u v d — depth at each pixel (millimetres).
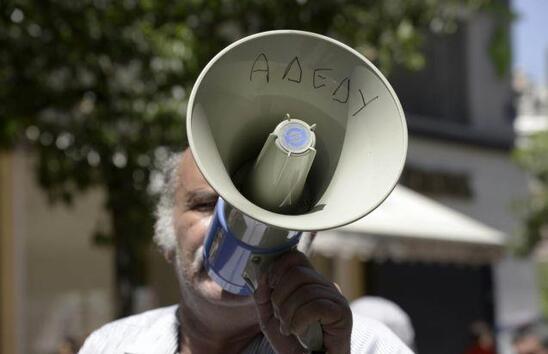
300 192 1784
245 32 6715
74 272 9875
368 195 1710
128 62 6383
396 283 14453
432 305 15281
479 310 16484
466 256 9594
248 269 1848
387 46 7086
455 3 7898
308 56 1853
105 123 6203
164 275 9938
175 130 6105
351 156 1824
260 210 1659
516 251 16312
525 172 17781
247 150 1888
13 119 6102
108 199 6312
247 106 1859
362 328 2361
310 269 1793
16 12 6078
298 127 1755
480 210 16891
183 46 6188
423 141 15688
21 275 9477
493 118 17359
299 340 1792
